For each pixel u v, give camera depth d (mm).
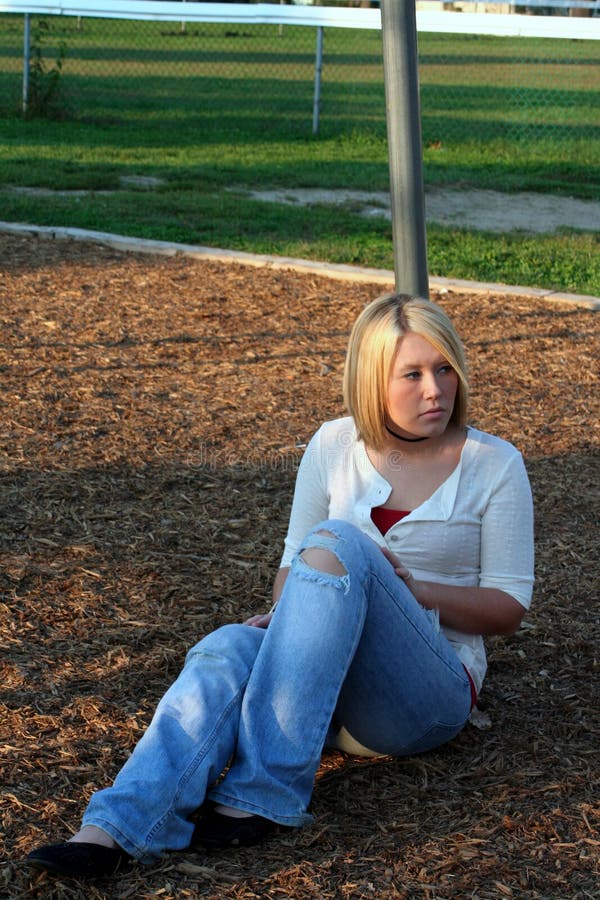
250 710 2740
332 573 2719
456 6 24156
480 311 8242
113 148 14977
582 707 3496
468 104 20922
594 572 4461
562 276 9359
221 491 5156
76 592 4164
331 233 10531
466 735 3332
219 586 4270
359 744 3070
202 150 15195
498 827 2893
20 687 3510
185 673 2801
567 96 22344
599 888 2670
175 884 2654
